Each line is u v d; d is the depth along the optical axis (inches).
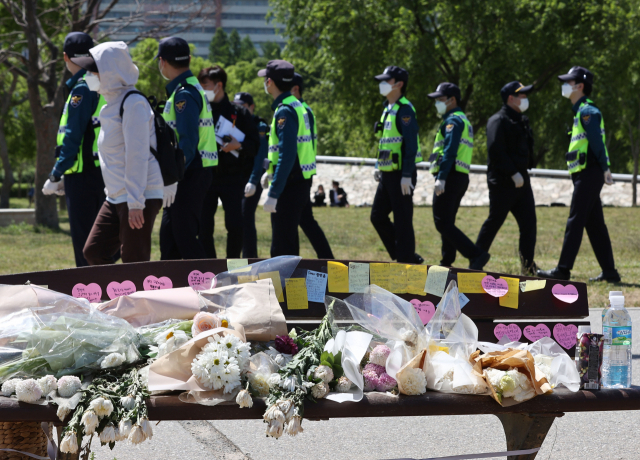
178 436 165.8
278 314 113.2
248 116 352.2
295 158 314.8
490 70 1238.3
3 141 1769.2
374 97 1249.4
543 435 114.7
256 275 129.8
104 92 208.5
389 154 370.9
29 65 850.8
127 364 99.7
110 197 216.8
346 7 1191.6
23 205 2487.7
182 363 97.2
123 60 207.6
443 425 177.3
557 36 1234.0
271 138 328.5
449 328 118.5
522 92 393.4
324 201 1355.8
